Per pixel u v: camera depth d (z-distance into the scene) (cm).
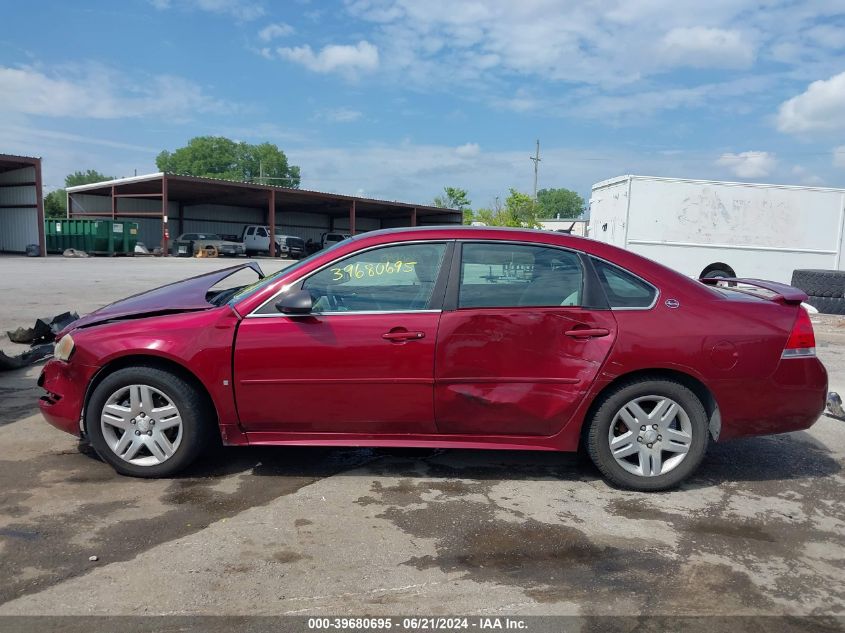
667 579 312
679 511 387
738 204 1430
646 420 405
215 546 332
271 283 411
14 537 335
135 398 406
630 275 409
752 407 403
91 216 4388
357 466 446
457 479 427
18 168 3328
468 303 401
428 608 285
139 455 417
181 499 386
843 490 425
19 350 801
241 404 401
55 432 495
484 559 326
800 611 289
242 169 11919
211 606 282
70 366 409
